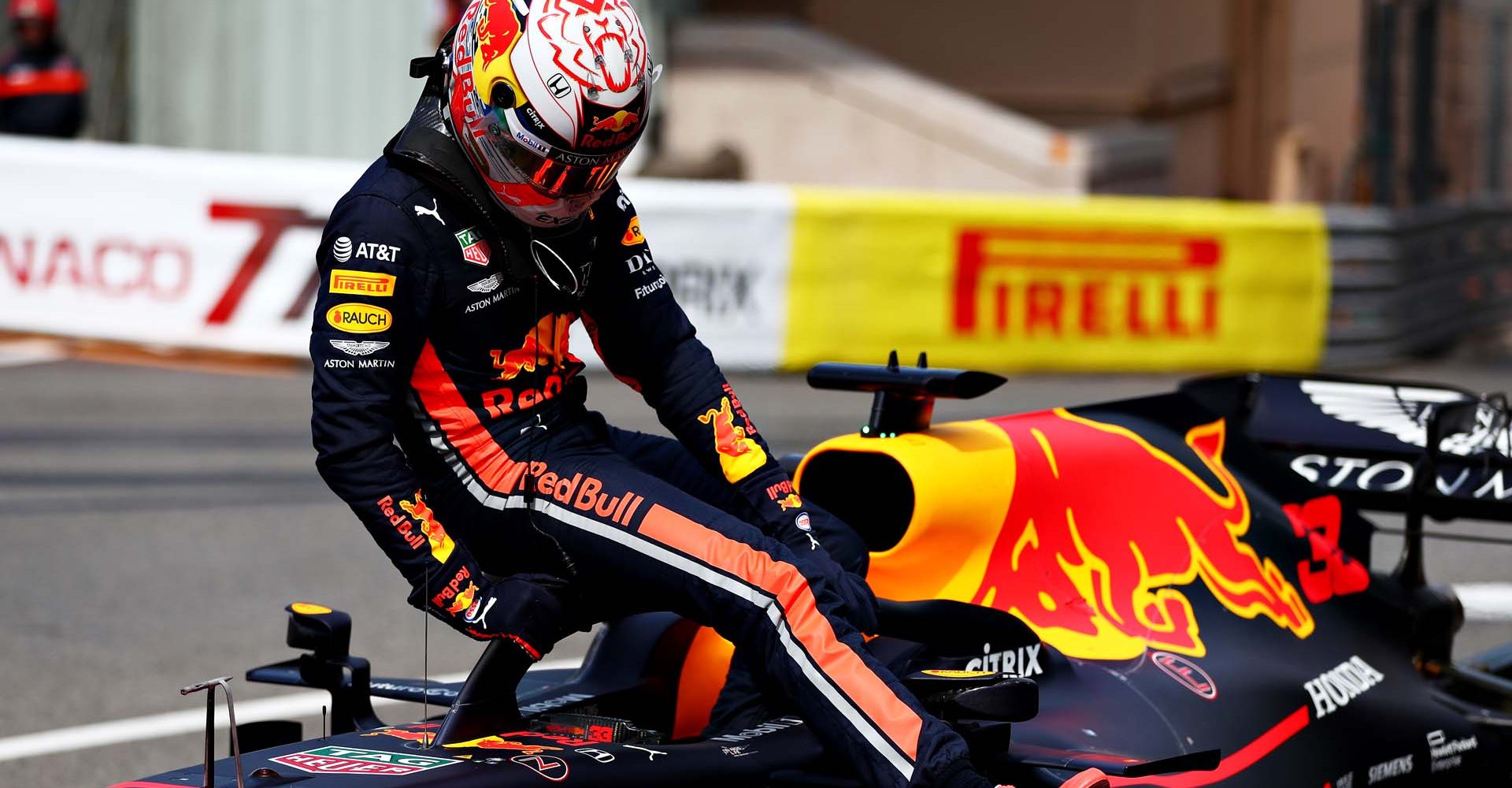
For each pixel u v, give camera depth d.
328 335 9.18
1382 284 45.16
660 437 10.91
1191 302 41.84
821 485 11.52
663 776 9.18
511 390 9.77
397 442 10.17
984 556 11.33
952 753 8.77
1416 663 13.85
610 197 10.27
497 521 9.67
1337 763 11.86
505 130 9.11
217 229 37.28
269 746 10.43
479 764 8.80
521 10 9.18
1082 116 71.94
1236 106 73.81
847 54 60.09
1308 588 13.17
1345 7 71.50
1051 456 11.92
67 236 37.69
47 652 19.45
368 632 20.31
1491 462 14.02
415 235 9.27
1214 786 10.84
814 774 9.63
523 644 9.23
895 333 39.34
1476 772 13.14
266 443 30.98
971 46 71.56
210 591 22.14
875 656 10.66
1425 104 70.56
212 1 58.38
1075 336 40.88
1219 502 12.88
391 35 57.69
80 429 31.55
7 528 25.05
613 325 10.40
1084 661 11.34
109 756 16.05
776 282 38.41
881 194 39.25
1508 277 52.69
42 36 42.75
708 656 11.05
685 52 60.53
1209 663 11.84
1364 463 14.73
